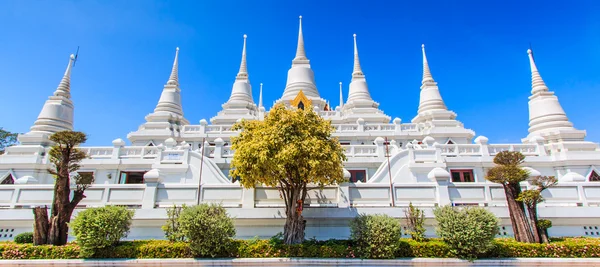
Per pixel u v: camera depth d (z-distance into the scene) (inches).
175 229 556.4
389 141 1237.1
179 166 867.4
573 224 622.5
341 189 644.7
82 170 971.9
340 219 617.6
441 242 519.5
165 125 1341.0
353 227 533.6
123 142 1015.0
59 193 567.2
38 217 549.6
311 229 616.4
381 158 958.4
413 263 496.1
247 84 1765.5
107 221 517.7
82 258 507.5
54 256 509.7
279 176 545.0
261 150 512.4
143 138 1290.6
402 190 653.3
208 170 867.4
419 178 871.7
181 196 646.5
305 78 1754.4
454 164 952.3
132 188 650.8
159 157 892.0
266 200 641.0
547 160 975.6
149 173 657.6
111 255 511.5
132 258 508.7
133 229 617.9
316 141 528.4
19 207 657.0
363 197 647.8
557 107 1250.6
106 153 1012.5
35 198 660.1
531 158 978.7
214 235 509.4
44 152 1093.8
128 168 976.9
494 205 641.6
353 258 507.5
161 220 614.2
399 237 518.0
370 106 1572.3
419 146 979.9
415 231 562.9
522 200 542.9
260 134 538.9
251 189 641.0
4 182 995.3
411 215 574.9
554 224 621.6
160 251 514.3
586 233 618.5
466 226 498.9
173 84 1573.6
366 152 981.8
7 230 629.9
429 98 1498.5
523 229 537.0
